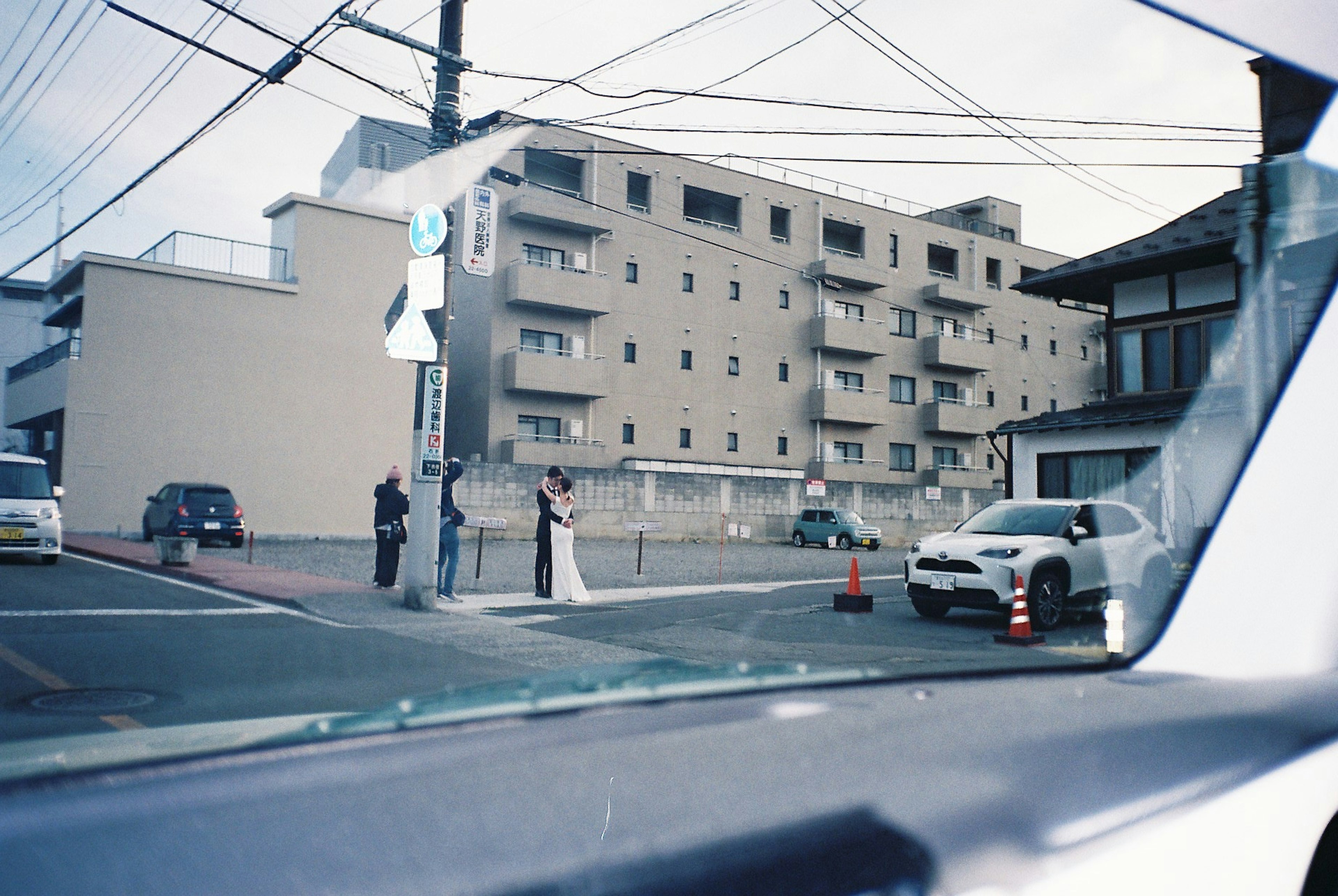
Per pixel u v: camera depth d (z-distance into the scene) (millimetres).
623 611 10414
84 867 884
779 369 35875
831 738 1629
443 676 5953
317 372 22828
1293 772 1876
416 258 10359
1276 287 8891
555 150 14719
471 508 24781
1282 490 2812
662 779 1324
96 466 20172
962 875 1269
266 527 22000
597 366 30797
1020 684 2314
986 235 42688
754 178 35781
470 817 1120
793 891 1116
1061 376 43250
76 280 21531
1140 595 10453
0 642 6520
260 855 956
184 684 5039
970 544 10023
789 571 17828
